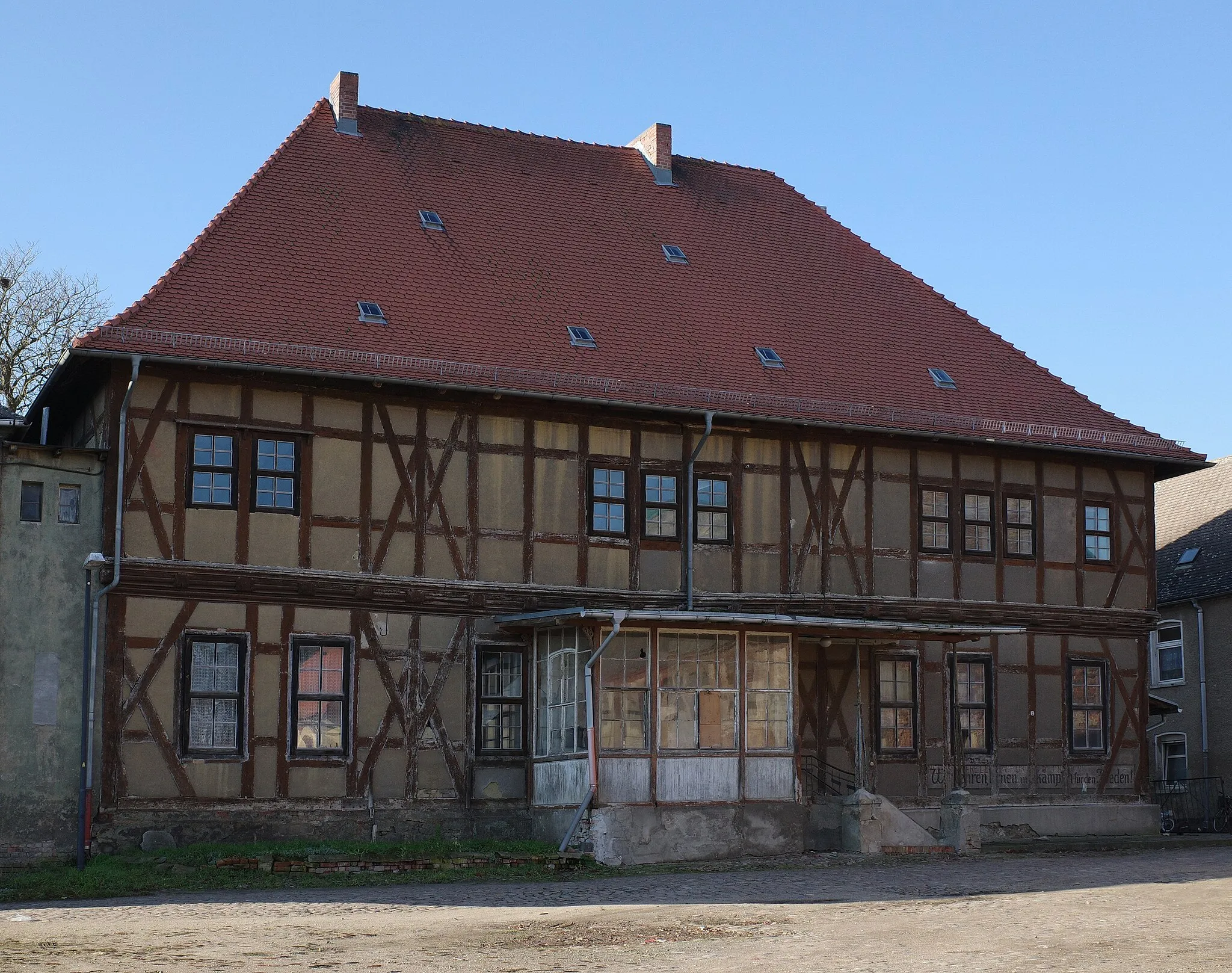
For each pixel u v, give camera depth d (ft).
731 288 93.91
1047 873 67.31
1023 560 91.97
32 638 68.80
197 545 71.77
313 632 73.87
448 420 78.02
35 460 70.08
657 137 101.81
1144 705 94.84
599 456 81.41
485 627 77.56
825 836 78.18
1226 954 41.93
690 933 47.21
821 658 85.81
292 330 75.25
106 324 70.90
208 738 71.26
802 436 86.69
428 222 87.35
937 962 40.98
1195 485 136.15
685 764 74.33
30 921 51.39
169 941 46.11
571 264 89.61
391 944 45.16
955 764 88.69
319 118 91.61
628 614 72.28
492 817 76.23
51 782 68.18
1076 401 97.19
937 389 92.43
